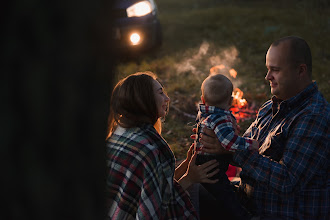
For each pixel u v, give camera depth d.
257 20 10.70
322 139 2.15
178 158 4.19
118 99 2.26
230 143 2.31
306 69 2.20
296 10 11.82
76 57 1.00
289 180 2.18
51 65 0.97
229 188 2.50
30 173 1.03
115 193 2.15
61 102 1.02
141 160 2.12
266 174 2.24
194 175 2.46
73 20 0.97
